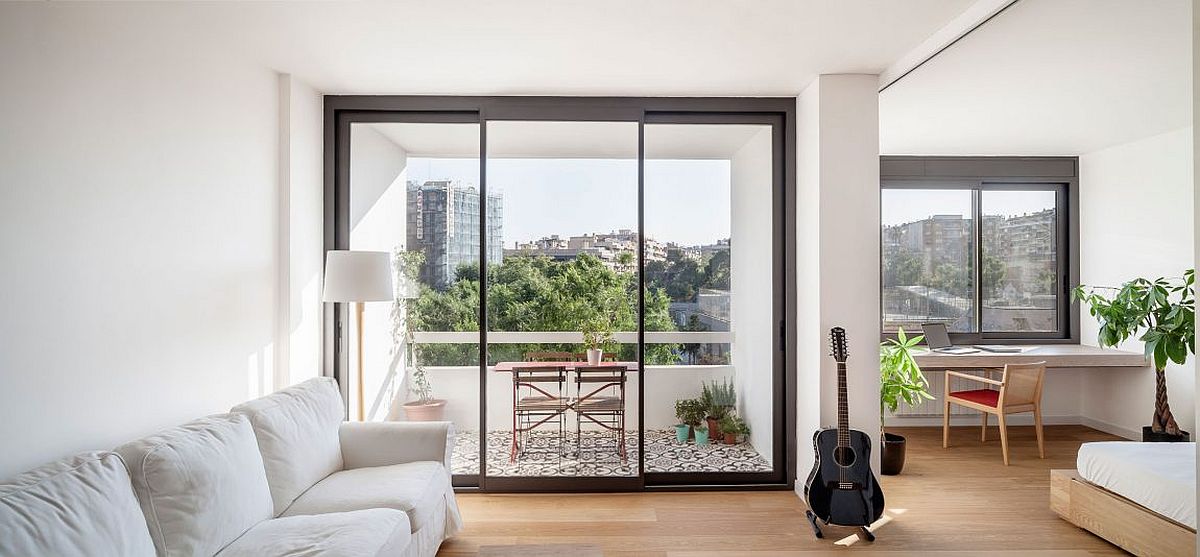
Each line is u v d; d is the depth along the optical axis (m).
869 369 3.58
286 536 2.17
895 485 4.03
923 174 5.57
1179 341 4.33
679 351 4.01
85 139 2.15
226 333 2.96
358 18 2.72
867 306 3.59
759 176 4.01
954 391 5.59
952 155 5.58
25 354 1.94
